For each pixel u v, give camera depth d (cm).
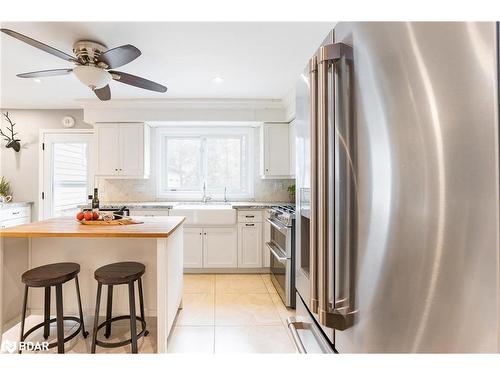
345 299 77
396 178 59
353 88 74
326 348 96
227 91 350
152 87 256
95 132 392
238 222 373
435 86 50
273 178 414
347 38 77
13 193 425
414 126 54
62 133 428
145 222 233
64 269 190
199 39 222
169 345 210
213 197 448
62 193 431
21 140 426
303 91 119
